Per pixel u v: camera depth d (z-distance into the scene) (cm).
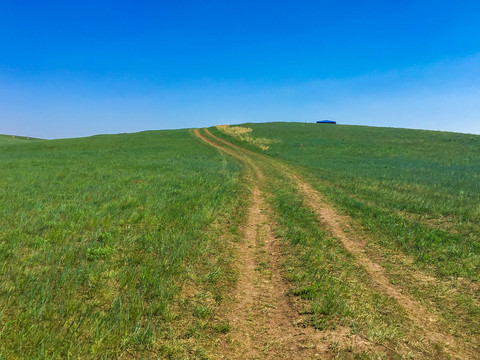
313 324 473
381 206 1221
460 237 827
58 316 441
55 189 1324
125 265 618
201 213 1025
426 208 1138
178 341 424
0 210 923
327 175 2138
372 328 456
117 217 930
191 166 2447
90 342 400
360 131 6241
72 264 613
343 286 586
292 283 609
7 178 1600
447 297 550
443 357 397
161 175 1869
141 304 479
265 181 1927
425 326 466
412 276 636
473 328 461
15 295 486
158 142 5269
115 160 2892
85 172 1945
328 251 770
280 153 3953
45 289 495
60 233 755
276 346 425
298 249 782
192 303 520
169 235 809
